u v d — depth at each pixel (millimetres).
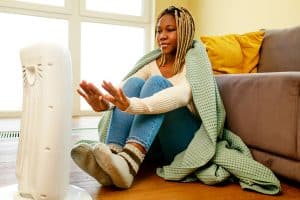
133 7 3418
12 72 2943
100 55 3309
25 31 2977
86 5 3189
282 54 1544
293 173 978
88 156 853
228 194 943
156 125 973
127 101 874
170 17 1171
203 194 939
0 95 2920
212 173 1002
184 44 1173
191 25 1184
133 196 907
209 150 1027
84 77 3256
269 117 1025
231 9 2707
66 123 719
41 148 695
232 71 1571
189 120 1122
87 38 3234
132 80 1114
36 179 706
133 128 967
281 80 983
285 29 1595
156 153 1233
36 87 713
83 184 1013
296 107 940
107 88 841
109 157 820
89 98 893
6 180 1039
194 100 1062
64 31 3129
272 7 2242
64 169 730
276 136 1003
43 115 695
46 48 691
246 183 991
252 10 2449
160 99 946
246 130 1124
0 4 2836
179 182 1047
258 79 1075
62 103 704
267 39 1650
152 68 1259
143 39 3469
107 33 3314
